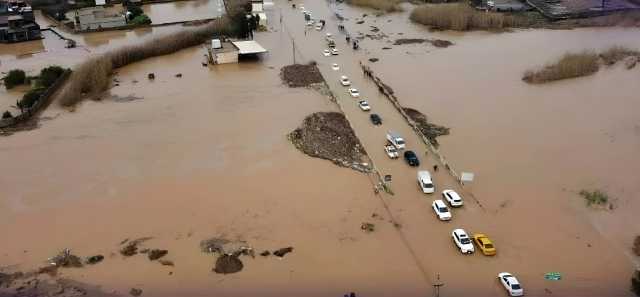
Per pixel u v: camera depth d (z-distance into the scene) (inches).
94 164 2482.8
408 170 2333.9
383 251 1828.2
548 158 2438.5
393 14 5329.7
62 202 2181.3
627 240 1867.6
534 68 3661.4
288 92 3324.3
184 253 1844.2
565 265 1743.4
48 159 2549.2
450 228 1941.4
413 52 4116.6
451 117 2903.5
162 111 3080.7
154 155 2546.8
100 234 1959.9
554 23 4837.6
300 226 1971.0
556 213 2022.6
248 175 2330.2
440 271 1727.4
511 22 4788.4
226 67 3870.6
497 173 2311.8
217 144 2635.3
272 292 1652.3
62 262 1808.6
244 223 1995.6
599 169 2335.1
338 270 1743.4
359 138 2637.8
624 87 3292.3
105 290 1680.6
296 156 2486.5
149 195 2202.3
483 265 1750.7
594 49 4035.4
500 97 3176.7
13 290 1686.8
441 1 5654.5
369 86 3388.3
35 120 3014.3
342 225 1969.7
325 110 3019.2
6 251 1883.6
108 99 3302.2
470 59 3914.9
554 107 3021.7
